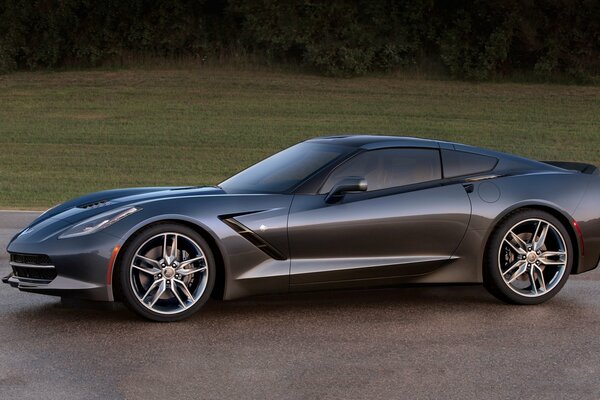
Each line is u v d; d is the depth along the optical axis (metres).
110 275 6.69
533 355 5.99
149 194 7.36
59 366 5.62
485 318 7.18
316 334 6.57
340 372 5.54
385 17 40.22
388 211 7.37
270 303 7.70
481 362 5.80
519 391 5.17
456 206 7.56
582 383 5.35
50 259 6.72
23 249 6.86
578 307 7.70
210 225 6.93
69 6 39.72
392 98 34.22
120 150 25.73
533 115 31.61
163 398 4.96
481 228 7.64
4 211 13.25
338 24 39.78
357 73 37.84
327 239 7.23
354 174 7.46
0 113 31.31
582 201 7.92
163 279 6.84
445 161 7.78
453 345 6.26
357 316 7.21
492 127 29.47
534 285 7.77
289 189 7.36
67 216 7.10
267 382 5.30
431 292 8.33
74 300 7.20
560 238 7.83
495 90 36.06
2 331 6.55
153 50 40.19
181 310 6.90
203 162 24.06
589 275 9.35
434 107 32.72
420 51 39.59
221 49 39.72
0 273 8.90
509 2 38.66
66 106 32.59
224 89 35.28
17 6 39.66
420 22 40.22
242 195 7.17
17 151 25.31
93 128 29.12
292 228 7.12
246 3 40.19
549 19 39.25
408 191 7.51
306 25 39.47
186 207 6.94
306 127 29.44
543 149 26.27
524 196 7.75
